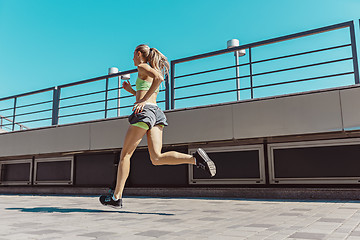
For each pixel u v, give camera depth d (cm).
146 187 748
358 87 514
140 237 221
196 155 359
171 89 737
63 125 811
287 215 336
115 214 365
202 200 575
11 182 971
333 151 576
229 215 346
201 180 690
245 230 244
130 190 764
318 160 586
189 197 668
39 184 918
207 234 229
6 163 993
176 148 724
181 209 418
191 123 643
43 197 727
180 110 659
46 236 228
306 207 420
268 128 573
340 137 571
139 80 398
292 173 605
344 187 558
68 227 270
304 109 549
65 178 877
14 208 448
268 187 621
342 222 278
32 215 360
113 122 738
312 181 585
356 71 565
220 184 669
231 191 650
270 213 359
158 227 266
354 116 511
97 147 750
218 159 679
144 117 370
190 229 254
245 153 654
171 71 747
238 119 601
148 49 402
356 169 553
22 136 877
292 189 593
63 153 820
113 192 405
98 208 442
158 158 376
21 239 217
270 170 624
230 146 669
